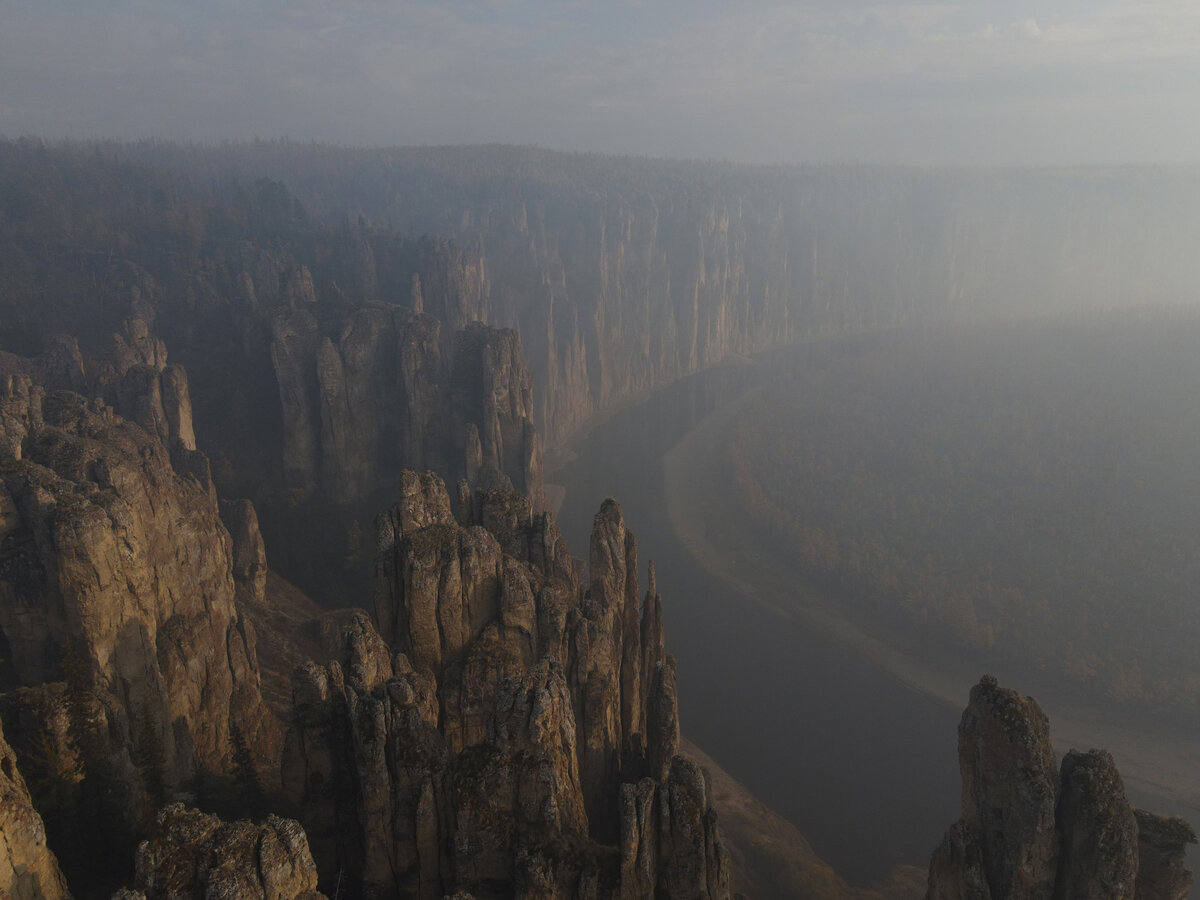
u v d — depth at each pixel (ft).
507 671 189.57
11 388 290.56
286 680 326.44
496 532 241.14
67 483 204.85
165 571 235.20
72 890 137.49
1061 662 446.60
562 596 214.07
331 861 164.45
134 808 154.92
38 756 145.48
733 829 312.29
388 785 151.84
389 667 181.78
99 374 439.63
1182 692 418.72
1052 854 148.97
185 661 229.86
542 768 150.00
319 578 468.34
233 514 381.19
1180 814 352.28
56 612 195.00
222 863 117.60
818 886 281.74
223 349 587.27
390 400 529.45
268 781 226.58
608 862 145.38
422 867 152.97
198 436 526.98
